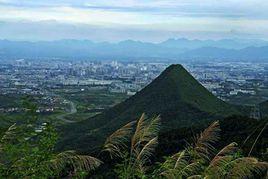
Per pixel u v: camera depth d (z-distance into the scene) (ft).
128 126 40.09
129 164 40.88
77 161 39.06
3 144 38.24
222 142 111.04
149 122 40.86
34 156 38.29
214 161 38.29
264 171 39.58
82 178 38.88
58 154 39.06
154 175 40.42
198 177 38.58
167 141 120.47
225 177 38.55
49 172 38.73
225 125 128.47
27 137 39.34
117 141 40.75
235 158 39.09
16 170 38.17
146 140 40.29
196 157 40.81
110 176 64.18
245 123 124.98
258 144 86.74
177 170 39.11
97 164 39.60
